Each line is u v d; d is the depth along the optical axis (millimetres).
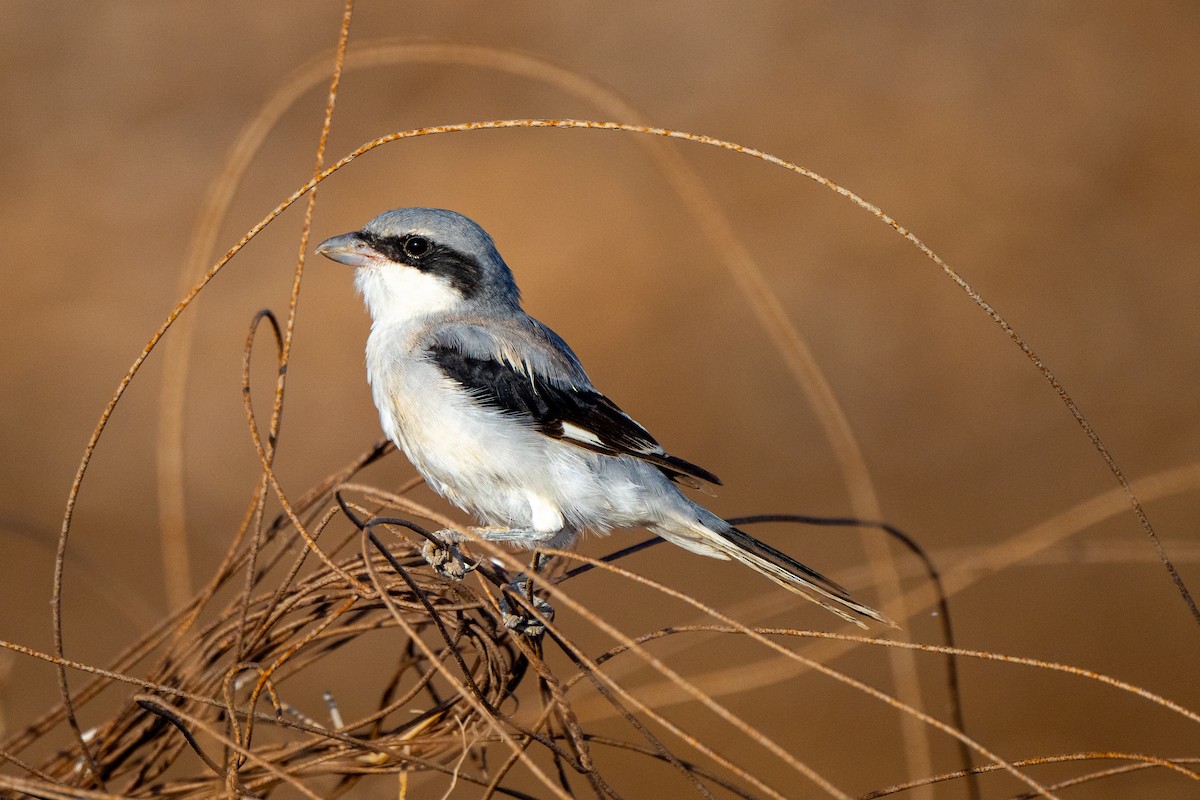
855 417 19922
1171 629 14305
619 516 8617
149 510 17656
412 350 8742
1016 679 13633
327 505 7195
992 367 20734
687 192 7797
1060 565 15852
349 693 13617
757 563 8461
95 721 12148
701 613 14867
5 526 8445
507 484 8602
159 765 6590
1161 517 16484
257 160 24672
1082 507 7285
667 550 16656
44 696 12766
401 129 25594
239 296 21734
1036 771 12258
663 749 5309
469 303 9141
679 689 9641
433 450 8648
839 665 14078
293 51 26906
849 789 12016
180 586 6727
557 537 8750
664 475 8656
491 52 7641
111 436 19359
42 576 15719
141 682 5617
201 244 6898
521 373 8617
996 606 15102
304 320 21234
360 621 6953
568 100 26406
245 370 6074
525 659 6598
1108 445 18484
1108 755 5328
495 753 11500
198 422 19453
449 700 6285
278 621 6570
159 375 20562
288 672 6734
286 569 13383
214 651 6590
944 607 6898
